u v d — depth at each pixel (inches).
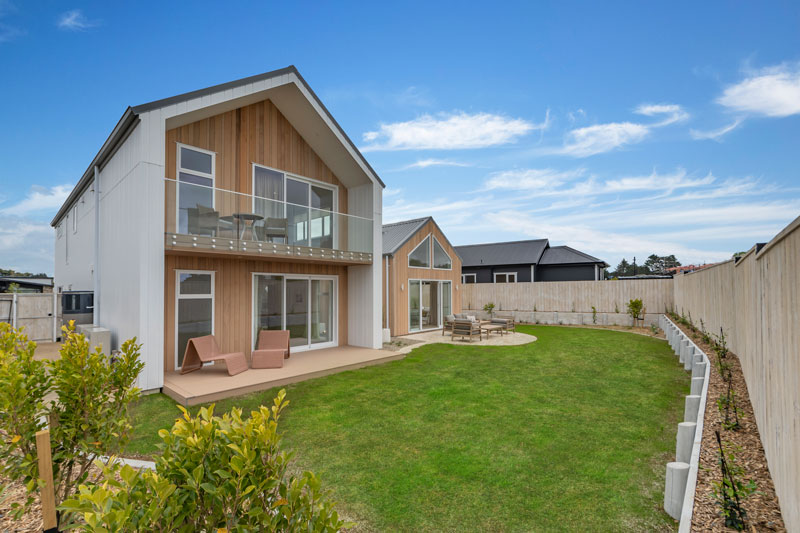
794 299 108.5
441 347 517.7
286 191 436.1
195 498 70.3
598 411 256.1
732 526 114.2
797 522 100.9
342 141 437.1
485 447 201.3
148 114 303.0
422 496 155.4
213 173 372.8
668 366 385.4
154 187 304.0
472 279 1123.9
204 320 366.0
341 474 173.5
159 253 304.3
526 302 855.1
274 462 75.7
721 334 345.1
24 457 117.5
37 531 118.3
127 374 139.6
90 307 447.2
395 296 631.8
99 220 418.0
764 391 159.5
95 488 63.5
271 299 422.0
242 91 355.6
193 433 73.9
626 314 741.9
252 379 315.3
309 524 73.0
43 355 382.0
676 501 138.6
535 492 157.8
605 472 173.6
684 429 164.4
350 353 436.1
